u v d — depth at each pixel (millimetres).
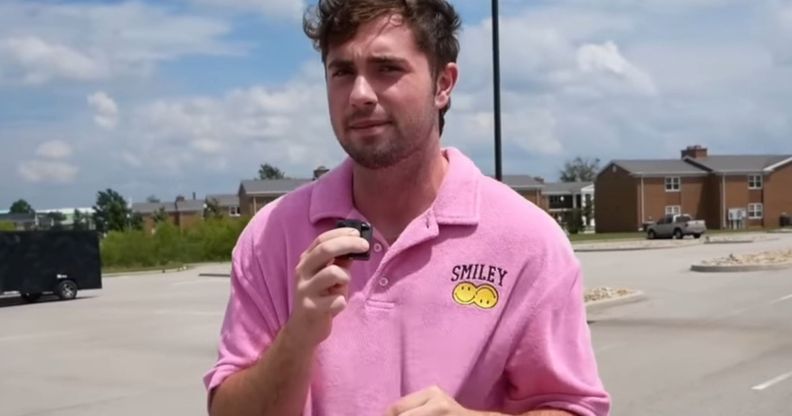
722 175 79750
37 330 18734
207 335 16406
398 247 2045
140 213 112375
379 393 2006
